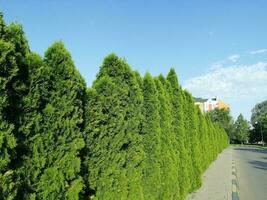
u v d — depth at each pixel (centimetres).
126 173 795
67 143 557
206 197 1377
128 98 831
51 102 547
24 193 468
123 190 759
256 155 4628
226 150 6109
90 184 681
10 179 426
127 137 802
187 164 1409
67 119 566
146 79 1021
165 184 1060
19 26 494
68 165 551
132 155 826
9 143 425
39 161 496
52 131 532
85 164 674
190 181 1473
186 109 1606
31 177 484
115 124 760
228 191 1516
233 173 2252
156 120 1005
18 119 474
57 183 521
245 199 1384
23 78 489
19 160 470
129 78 856
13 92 467
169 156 1120
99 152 710
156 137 991
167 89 1358
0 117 423
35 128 498
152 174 951
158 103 1058
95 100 716
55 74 570
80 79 639
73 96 586
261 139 11162
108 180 715
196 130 1738
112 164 734
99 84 755
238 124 11469
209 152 2841
